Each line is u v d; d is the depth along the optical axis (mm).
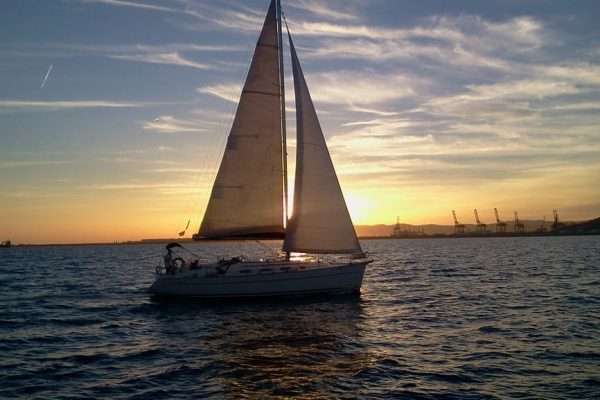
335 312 23812
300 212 26266
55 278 46969
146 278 45844
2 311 25906
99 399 12156
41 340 18859
